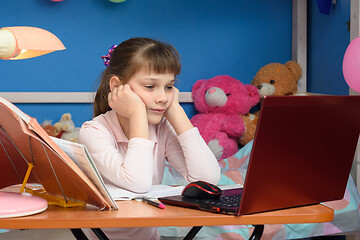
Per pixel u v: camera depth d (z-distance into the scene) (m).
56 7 2.54
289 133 0.78
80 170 0.78
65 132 2.32
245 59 2.69
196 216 0.78
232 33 2.67
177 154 1.22
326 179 0.86
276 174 0.79
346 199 1.86
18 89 2.52
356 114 0.85
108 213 0.81
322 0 2.37
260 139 0.75
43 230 2.01
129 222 0.77
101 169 1.04
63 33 2.55
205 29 2.65
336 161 0.86
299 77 2.58
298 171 0.82
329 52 2.40
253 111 2.66
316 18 2.57
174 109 1.16
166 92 1.11
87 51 2.57
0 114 0.79
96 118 1.19
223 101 2.42
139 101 1.04
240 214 0.78
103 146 1.06
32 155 0.83
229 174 1.99
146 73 1.05
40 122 2.53
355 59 1.62
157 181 1.22
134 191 0.98
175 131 1.18
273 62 2.69
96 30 2.57
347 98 0.82
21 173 0.93
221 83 2.47
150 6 2.60
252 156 0.75
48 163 0.81
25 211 0.78
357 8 1.90
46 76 2.54
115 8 2.58
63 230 2.02
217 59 2.67
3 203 0.79
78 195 0.84
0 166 0.93
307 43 2.69
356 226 1.84
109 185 1.04
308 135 0.80
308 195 0.85
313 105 0.78
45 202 0.83
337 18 2.30
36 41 1.31
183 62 2.64
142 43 1.10
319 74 2.53
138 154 0.99
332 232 1.81
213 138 2.38
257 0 2.68
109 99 1.08
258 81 2.56
